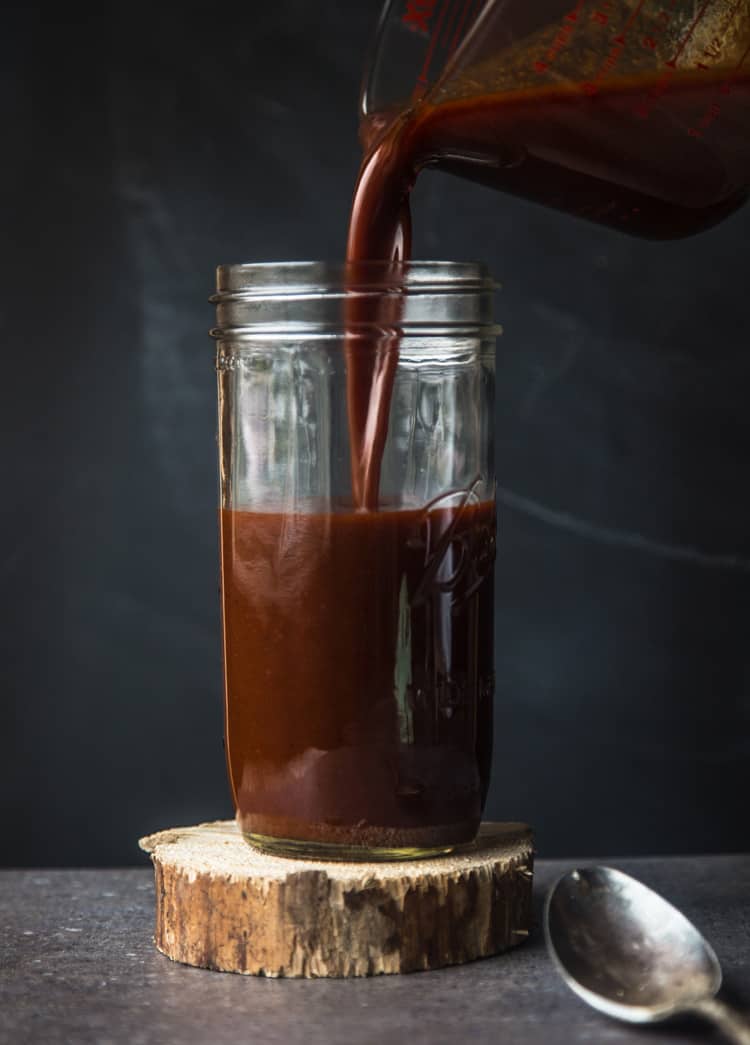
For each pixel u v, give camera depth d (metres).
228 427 0.71
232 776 0.72
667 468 1.07
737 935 0.74
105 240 1.07
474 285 0.70
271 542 0.69
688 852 1.09
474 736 0.71
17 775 1.09
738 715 1.08
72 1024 0.66
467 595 0.71
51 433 1.08
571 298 1.07
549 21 0.69
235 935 0.70
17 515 1.08
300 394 0.69
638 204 0.73
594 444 1.07
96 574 1.08
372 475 0.69
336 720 0.69
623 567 1.08
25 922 0.76
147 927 0.76
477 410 0.71
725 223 1.06
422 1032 0.65
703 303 1.06
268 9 1.05
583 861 0.85
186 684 1.09
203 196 1.06
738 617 1.08
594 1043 0.65
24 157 1.06
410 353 0.69
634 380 1.07
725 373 1.07
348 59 1.05
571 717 1.09
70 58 1.06
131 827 1.10
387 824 0.69
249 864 0.71
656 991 0.67
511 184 0.73
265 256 1.06
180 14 1.06
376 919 0.69
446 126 0.70
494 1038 0.65
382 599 0.69
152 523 1.08
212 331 0.72
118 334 1.07
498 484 1.08
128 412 1.08
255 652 0.70
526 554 1.08
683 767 1.09
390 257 0.71
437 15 0.70
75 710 1.09
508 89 0.70
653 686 1.08
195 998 0.68
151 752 1.09
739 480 1.07
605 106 0.70
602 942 0.69
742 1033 0.64
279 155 1.06
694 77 0.69
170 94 1.06
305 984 0.69
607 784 1.09
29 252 1.07
